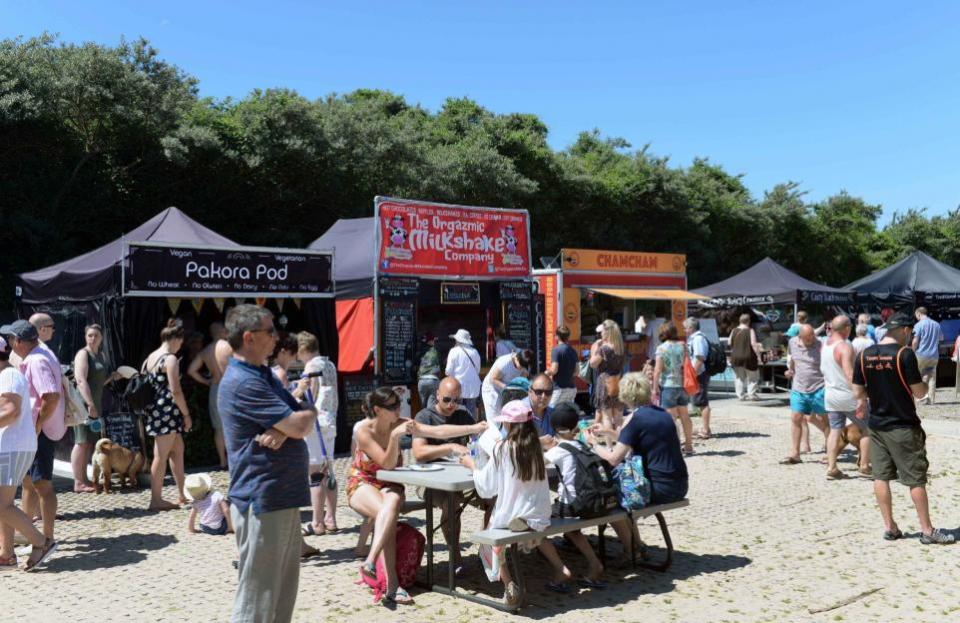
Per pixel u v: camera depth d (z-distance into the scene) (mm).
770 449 11188
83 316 9969
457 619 4914
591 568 5543
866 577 5688
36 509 7172
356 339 13062
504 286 13883
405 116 34250
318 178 25531
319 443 6801
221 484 8961
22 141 20406
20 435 5848
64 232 21250
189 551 6434
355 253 13336
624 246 35312
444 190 28359
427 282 13055
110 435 9055
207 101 27625
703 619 4883
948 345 20406
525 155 33344
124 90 20891
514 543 5004
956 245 53562
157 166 22906
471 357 11477
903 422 6520
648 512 5668
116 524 7324
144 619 4922
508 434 5133
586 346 16062
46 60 20578
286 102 24562
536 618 4926
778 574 5773
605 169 37438
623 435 5887
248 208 24984
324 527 6938
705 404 12164
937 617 4895
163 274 9516
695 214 37031
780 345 20750
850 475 9391
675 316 18484
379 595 5254
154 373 7883
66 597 5348
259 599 3805
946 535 6496
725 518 7453
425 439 6562
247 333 3854
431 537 5531
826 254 44812
